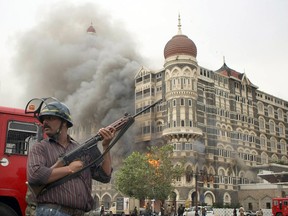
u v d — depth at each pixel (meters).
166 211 52.44
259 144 78.19
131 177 45.19
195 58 66.00
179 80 63.47
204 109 66.81
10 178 9.45
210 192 61.91
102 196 68.44
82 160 3.62
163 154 47.28
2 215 9.24
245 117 75.88
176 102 62.59
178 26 69.56
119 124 3.81
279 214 44.00
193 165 59.72
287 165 78.38
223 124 69.88
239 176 69.88
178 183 58.41
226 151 68.62
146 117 68.62
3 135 9.59
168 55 66.06
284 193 61.81
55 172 3.23
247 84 78.75
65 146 3.73
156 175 45.47
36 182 3.20
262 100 82.62
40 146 3.50
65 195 3.31
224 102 71.75
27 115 9.89
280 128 86.25
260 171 67.69
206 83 68.81
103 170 3.79
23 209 9.49
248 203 65.81
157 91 69.50
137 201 60.88
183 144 60.62
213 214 43.78
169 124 62.50
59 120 3.66
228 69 76.50
